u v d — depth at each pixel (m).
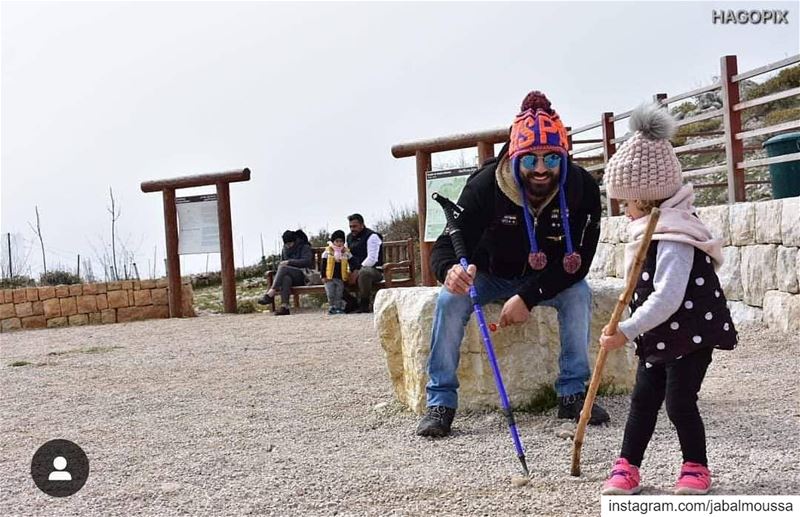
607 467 4.00
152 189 14.02
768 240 7.82
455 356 4.87
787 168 8.30
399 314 5.59
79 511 3.84
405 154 11.02
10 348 10.66
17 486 4.29
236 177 13.69
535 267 4.68
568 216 4.68
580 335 4.93
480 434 4.80
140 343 10.35
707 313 3.40
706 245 3.41
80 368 8.40
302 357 8.32
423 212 10.95
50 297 13.51
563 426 4.76
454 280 4.46
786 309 7.55
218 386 6.98
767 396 5.34
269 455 4.63
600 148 11.80
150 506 3.85
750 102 8.51
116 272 18.62
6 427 5.74
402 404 5.72
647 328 3.37
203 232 13.97
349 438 4.93
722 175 16.52
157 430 5.43
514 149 4.60
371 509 3.63
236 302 14.34
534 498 3.64
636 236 3.50
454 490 3.81
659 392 3.56
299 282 13.43
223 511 3.72
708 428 4.62
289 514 3.64
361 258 13.15
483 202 4.79
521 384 5.25
